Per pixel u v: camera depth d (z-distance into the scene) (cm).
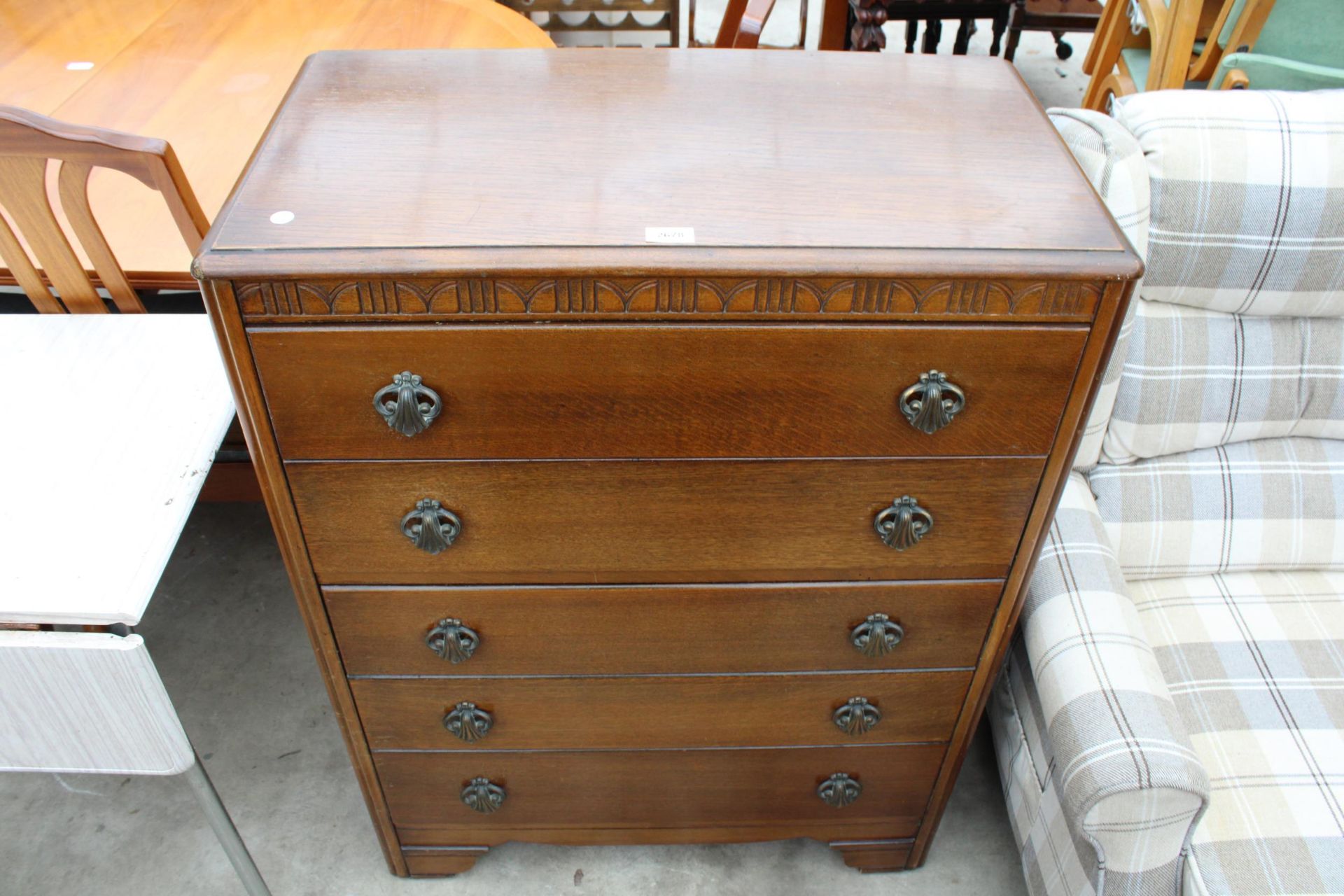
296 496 95
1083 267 80
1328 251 121
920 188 89
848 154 94
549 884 153
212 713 176
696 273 79
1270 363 131
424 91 103
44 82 183
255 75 186
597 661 115
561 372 86
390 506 97
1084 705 105
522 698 120
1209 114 120
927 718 125
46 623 95
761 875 155
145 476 106
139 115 172
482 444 91
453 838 144
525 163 91
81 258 138
